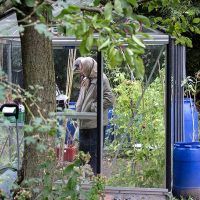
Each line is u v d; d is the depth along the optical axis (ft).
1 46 31.01
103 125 29.30
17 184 18.38
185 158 31.48
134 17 13.19
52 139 17.71
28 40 18.25
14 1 12.53
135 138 30.12
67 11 11.45
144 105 29.71
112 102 29.40
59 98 29.55
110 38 12.05
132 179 29.91
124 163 30.01
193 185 31.63
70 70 29.76
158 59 28.37
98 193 18.62
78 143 28.55
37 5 12.63
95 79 29.30
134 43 11.98
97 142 28.96
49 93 18.39
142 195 29.30
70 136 28.30
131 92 29.58
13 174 21.61
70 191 17.47
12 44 31.27
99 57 28.68
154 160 29.94
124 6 12.45
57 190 17.60
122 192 29.32
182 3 24.54
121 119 29.91
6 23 21.77
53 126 12.50
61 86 29.86
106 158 29.76
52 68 18.58
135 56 11.91
